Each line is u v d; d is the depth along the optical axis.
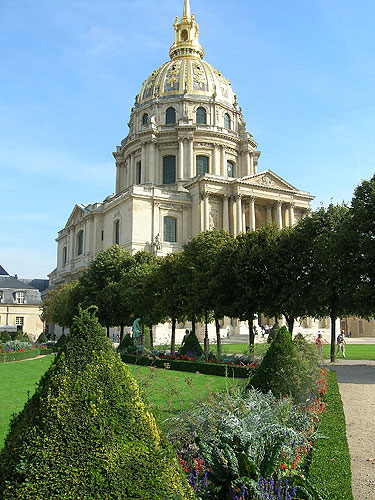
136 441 6.39
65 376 6.49
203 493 8.01
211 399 11.31
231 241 47.44
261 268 43.84
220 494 8.23
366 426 16.17
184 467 9.09
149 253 67.81
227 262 44.94
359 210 37.12
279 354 16.89
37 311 105.06
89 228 101.50
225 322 80.12
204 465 9.09
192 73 108.56
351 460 12.41
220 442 9.17
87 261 100.12
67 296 71.56
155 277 50.59
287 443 10.02
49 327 116.94
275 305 43.72
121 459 6.10
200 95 107.00
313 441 12.01
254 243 44.97
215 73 112.88
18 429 6.30
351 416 17.86
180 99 105.12
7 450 6.13
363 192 38.44
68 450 5.95
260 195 89.75
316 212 44.38
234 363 33.09
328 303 41.78
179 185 95.06
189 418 10.80
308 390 16.23
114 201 94.00
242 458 8.08
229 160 107.06
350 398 21.84
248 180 88.81
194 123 104.56
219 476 8.32
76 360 6.70
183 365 33.28
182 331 77.69
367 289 35.22
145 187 87.50
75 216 112.75
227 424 10.02
